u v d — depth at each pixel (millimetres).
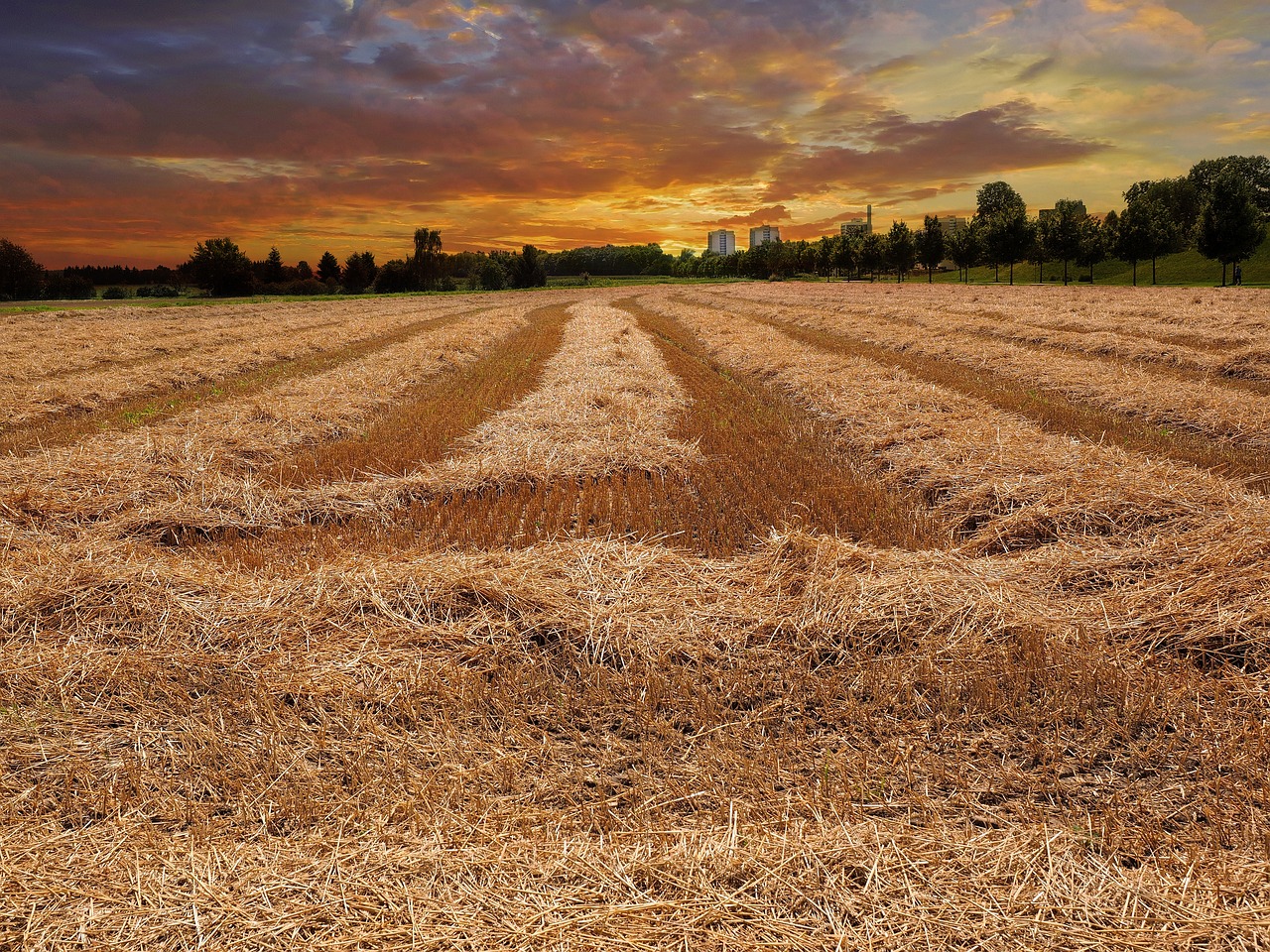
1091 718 4141
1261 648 4578
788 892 3000
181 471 8594
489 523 7633
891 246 82688
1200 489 6965
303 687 4508
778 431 11289
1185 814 3471
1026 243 70062
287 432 11086
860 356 19031
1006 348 18109
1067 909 2891
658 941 2797
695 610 5348
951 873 3088
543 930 2814
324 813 3541
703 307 42719
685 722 4281
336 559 6352
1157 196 95062
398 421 12375
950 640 4879
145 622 5176
